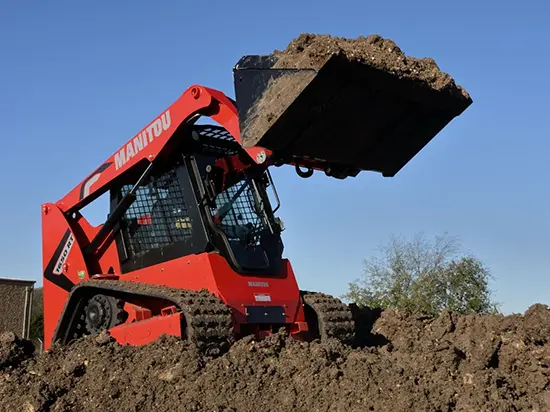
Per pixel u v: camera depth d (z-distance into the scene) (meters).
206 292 7.63
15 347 7.18
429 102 6.86
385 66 6.39
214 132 8.47
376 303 15.43
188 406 5.91
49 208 10.11
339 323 8.30
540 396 5.93
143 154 8.65
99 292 8.83
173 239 8.36
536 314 6.96
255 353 6.40
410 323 9.02
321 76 6.17
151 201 8.71
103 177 9.33
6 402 6.45
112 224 9.14
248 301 7.78
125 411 6.09
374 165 7.61
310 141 6.93
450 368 5.87
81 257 9.45
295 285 8.43
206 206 8.09
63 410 6.23
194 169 8.32
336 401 5.61
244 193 8.64
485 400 5.47
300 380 5.93
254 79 6.78
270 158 7.22
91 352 6.96
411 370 5.83
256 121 6.70
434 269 15.60
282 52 6.64
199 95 7.85
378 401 5.47
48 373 6.86
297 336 8.21
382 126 7.05
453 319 8.14
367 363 5.95
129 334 7.68
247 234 8.27
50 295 9.82
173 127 8.20
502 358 6.52
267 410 5.75
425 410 5.28
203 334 6.86
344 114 6.71
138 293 7.76
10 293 14.96
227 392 6.00
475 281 15.23
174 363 6.46
